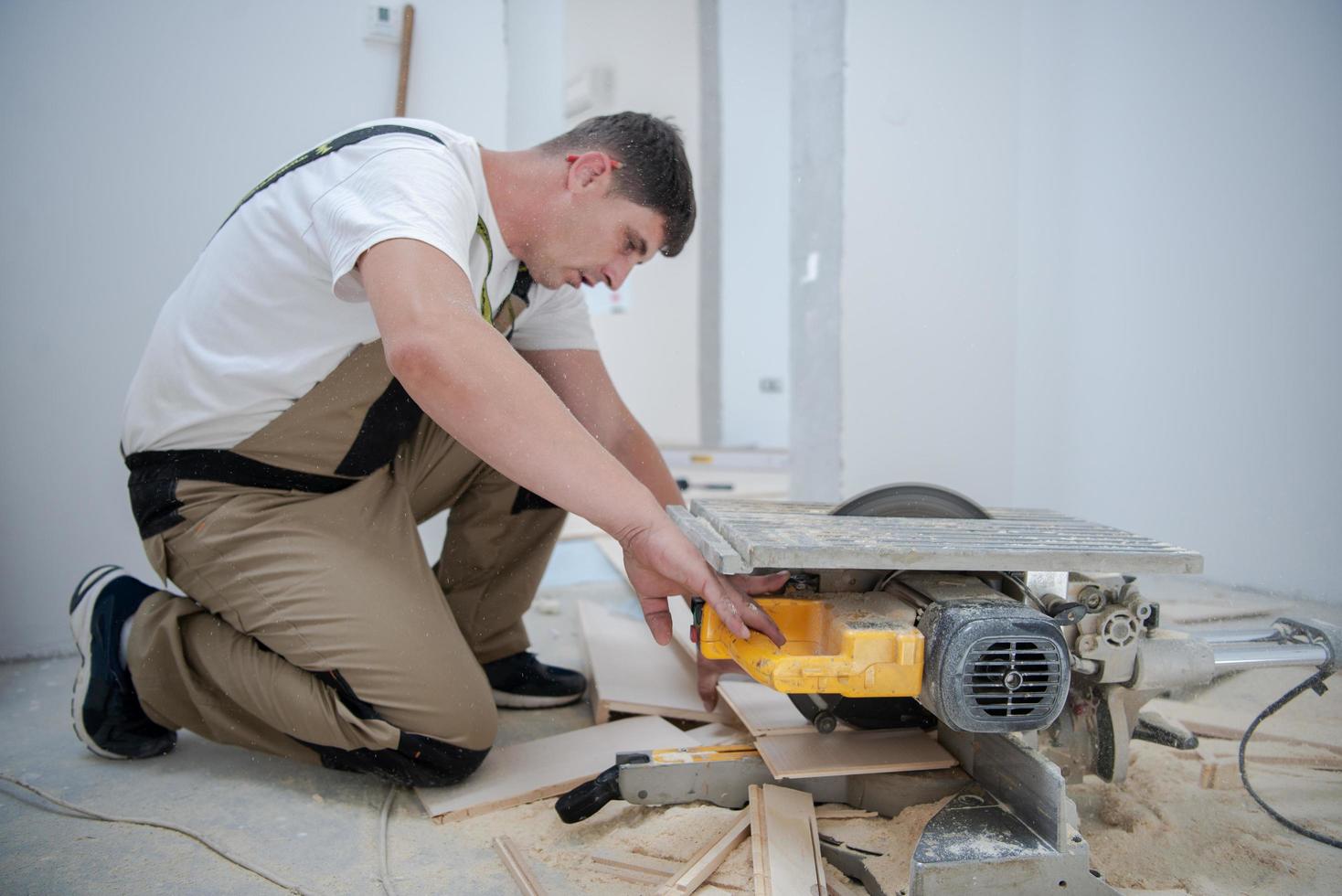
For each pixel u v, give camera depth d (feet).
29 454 7.28
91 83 7.28
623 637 6.98
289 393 4.81
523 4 11.11
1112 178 8.96
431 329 3.51
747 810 4.21
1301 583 7.34
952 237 9.93
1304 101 7.23
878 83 9.66
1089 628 4.01
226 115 7.77
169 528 4.93
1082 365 9.37
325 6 8.14
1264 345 7.56
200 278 4.89
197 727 5.23
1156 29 8.45
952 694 3.35
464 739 4.68
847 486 9.80
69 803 4.71
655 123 4.89
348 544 4.90
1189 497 8.25
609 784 4.30
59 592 7.44
